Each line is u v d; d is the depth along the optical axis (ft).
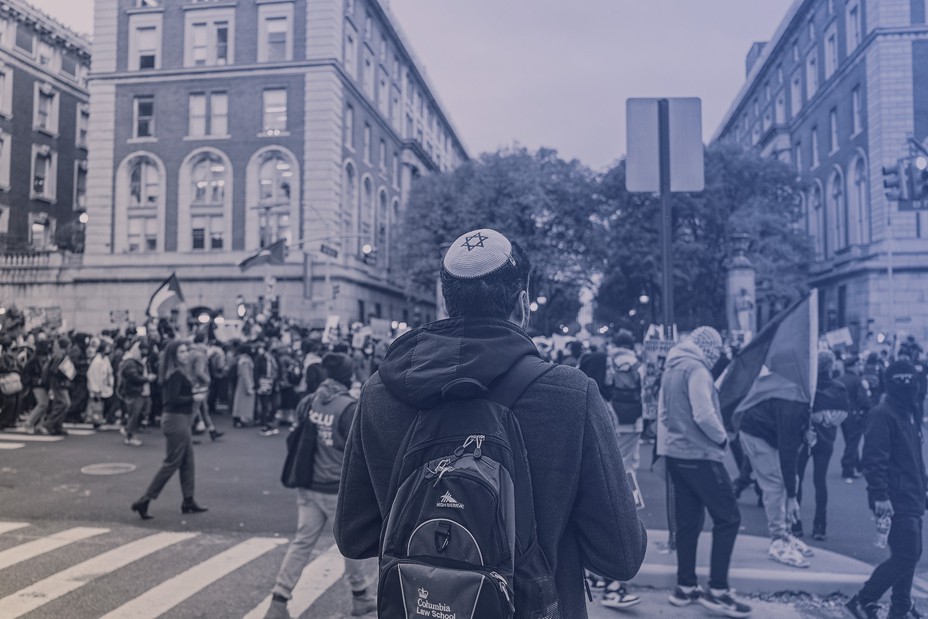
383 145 149.18
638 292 124.67
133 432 40.40
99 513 24.93
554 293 140.26
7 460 35.09
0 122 136.67
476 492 4.87
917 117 110.83
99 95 118.42
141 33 119.24
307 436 15.37
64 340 49.93
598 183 119.44
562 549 5.54
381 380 5.93
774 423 19.36
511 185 115.03
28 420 46.42
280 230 114.62
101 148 118.01
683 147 17.39
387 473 5.68
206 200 116.78
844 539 22.53
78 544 21.13
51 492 28.17
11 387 45.80
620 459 5.61
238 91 116.16
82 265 117.08
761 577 16.94
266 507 26.05
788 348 19.92
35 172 146.20
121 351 49.34
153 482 24.29
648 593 16.89
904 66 111.96
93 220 117.80
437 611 4.70
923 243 108.88
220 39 117.70
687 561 16.10
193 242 116.78
